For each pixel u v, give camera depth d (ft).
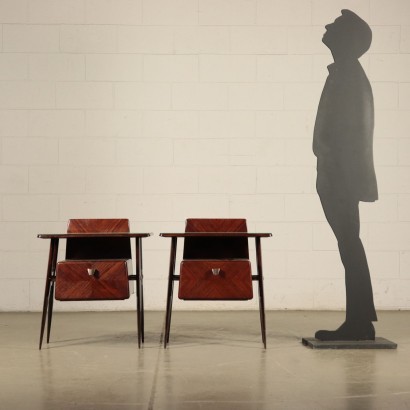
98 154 20.95
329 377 11.46
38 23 20.98
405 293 21.07
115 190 20.98
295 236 21.01
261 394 10.25
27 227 20.79
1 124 20.85
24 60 20.95
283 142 21.09
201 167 21.06
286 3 21.25
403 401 9.80
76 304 20.88
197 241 15.83
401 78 21.25
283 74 21.20
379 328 17.48
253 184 21.06
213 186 21.06
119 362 12.82
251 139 21.09
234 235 13.97
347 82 15.08
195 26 21.17
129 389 10.59
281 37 21.21
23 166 20.85
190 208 21.03
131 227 20.95
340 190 14.94
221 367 12.33
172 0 21.16
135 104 21.06
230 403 9.69
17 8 20.97
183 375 11.64
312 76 21.20
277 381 11.16
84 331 16.94
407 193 21.11
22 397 10.07
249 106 21.13
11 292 20.74
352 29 15.15
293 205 21.03
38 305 20.79
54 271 15.43
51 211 20.85
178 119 21.07
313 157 21.09
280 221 21.03
